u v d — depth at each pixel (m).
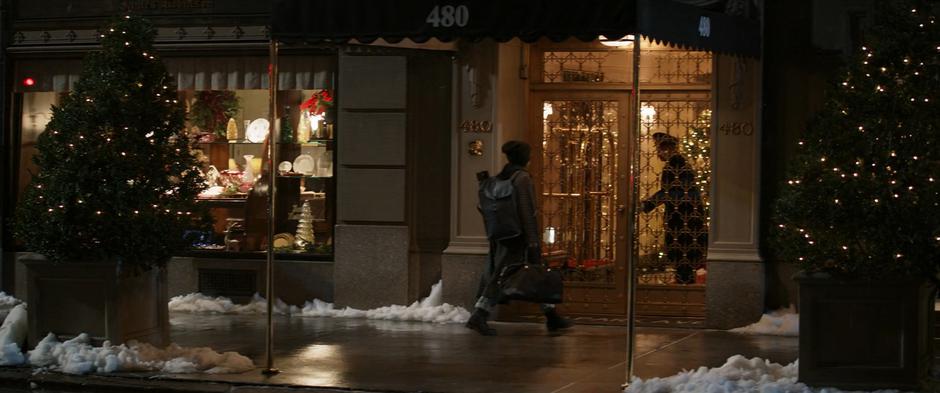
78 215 12.76
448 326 16.14
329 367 12.76
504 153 15.84
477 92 16.58
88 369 12.33
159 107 13.32
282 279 17.80
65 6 18.70
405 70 16.92
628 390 11.33
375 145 17.09
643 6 12.05
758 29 15.46
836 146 11.25
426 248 17.17
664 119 17.00
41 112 19.12
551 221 17.34
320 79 17.70
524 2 12.45
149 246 12.98
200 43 18.00
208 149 18.62
